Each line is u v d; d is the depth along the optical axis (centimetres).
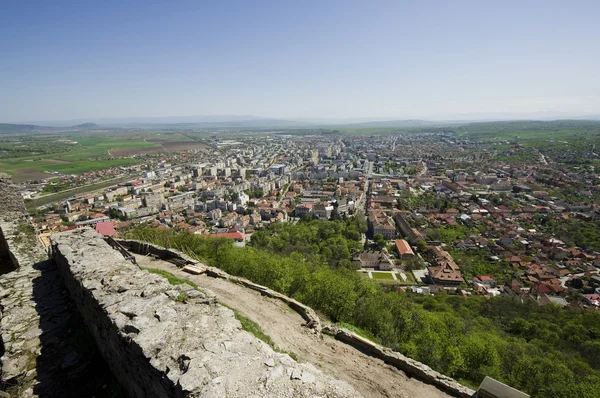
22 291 1683
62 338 1364
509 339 4700
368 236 11719
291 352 1991
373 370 1944
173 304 1184
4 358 1223
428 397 1775
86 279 1386
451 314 5428
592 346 4688
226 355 924
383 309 3556
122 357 1068
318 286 3353
